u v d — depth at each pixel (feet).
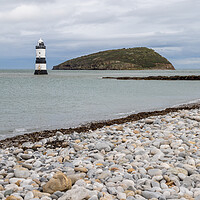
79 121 53.26
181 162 22.62
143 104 79.87
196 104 77.66
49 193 17.21
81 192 16.07
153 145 28.68
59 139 36.06
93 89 141.90
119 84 189.88
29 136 39.88
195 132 35.45
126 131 38.11
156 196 16.02
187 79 260.62
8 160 25.91
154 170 20.03
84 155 26.13
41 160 25.26
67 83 199.62
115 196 16.34
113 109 69.72
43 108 71.20
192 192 16.89
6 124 50.31
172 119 46.60
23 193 16.70
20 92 122.52
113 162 23.20
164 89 142.82
